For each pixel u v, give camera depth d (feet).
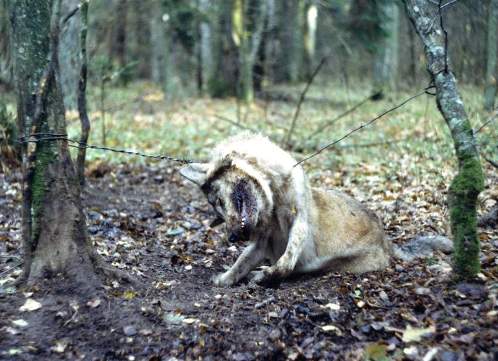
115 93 27.27
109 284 6.84
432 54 6.56
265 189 7.49
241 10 25.77
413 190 11.09
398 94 22.70
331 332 6.24
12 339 5.88
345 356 5.85
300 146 16.15
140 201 11.63
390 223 9.75
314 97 27.32
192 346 6.03
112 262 7.91
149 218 10.63
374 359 5.74
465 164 6.30
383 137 16.56
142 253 8.54
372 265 8.00
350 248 8.01
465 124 6.31
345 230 8.05
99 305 6.43
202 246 9.22
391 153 14.48
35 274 6.65
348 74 28.63
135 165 14.44
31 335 5.97
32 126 6.52
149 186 12.91
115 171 13.83
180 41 29.78
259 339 6.14
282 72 31.73
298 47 31.09
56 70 6.75
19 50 6.53
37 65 6.56
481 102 14.14
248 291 7.25
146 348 5.98
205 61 30.58
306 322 6.45
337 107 24.11
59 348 5.86
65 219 6.74
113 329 6.17
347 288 7.22
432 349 5.66
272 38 28.60
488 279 6.63
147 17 29.04
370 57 28.50
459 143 6.31
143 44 34.37
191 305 6.77
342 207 8.21
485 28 14.32
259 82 28.63
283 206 7.67
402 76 24.86
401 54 25.32
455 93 6.43
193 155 15.89
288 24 28.68
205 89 30.96
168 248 8.97
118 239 9.16
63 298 6.48
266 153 7.72
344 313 6.57
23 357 5.69
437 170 12.01
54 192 6.71
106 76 17.16
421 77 19.79
